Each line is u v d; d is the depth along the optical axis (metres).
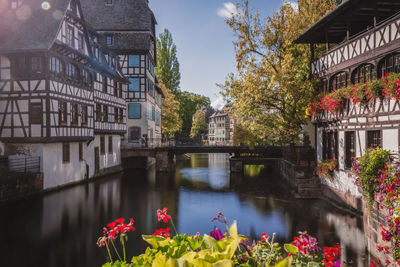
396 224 6.39
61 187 18.94
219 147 32.12
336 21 14.19
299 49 20.14
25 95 17.03
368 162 8.77
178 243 2.55
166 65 52.69
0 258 8.85
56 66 18.08
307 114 17.42
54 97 17.41
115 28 33.06
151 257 2.35
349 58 13.06
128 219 13.13
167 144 35.81
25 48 16.62
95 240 10.40
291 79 18.66
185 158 53.53
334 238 10.04
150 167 35.41
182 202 16.73
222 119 88.88
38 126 16.89
